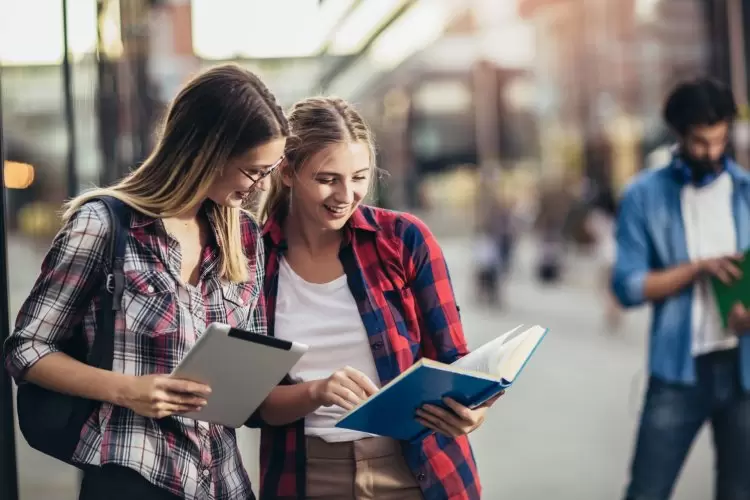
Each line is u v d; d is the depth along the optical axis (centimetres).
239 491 297
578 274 2848
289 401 306
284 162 311
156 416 267
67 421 271
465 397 286
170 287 279
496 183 2805
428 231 331
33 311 272
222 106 276
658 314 470
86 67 547
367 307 320
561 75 4300
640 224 482
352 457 319
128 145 705
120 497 273
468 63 4828
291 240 328
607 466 789
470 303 2434
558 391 1162
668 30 2855
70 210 283
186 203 281
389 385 272
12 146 509
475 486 328
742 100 751
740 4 754
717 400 465
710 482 722
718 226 474
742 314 449
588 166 3884
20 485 496
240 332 259
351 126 307
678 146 480
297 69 1070
